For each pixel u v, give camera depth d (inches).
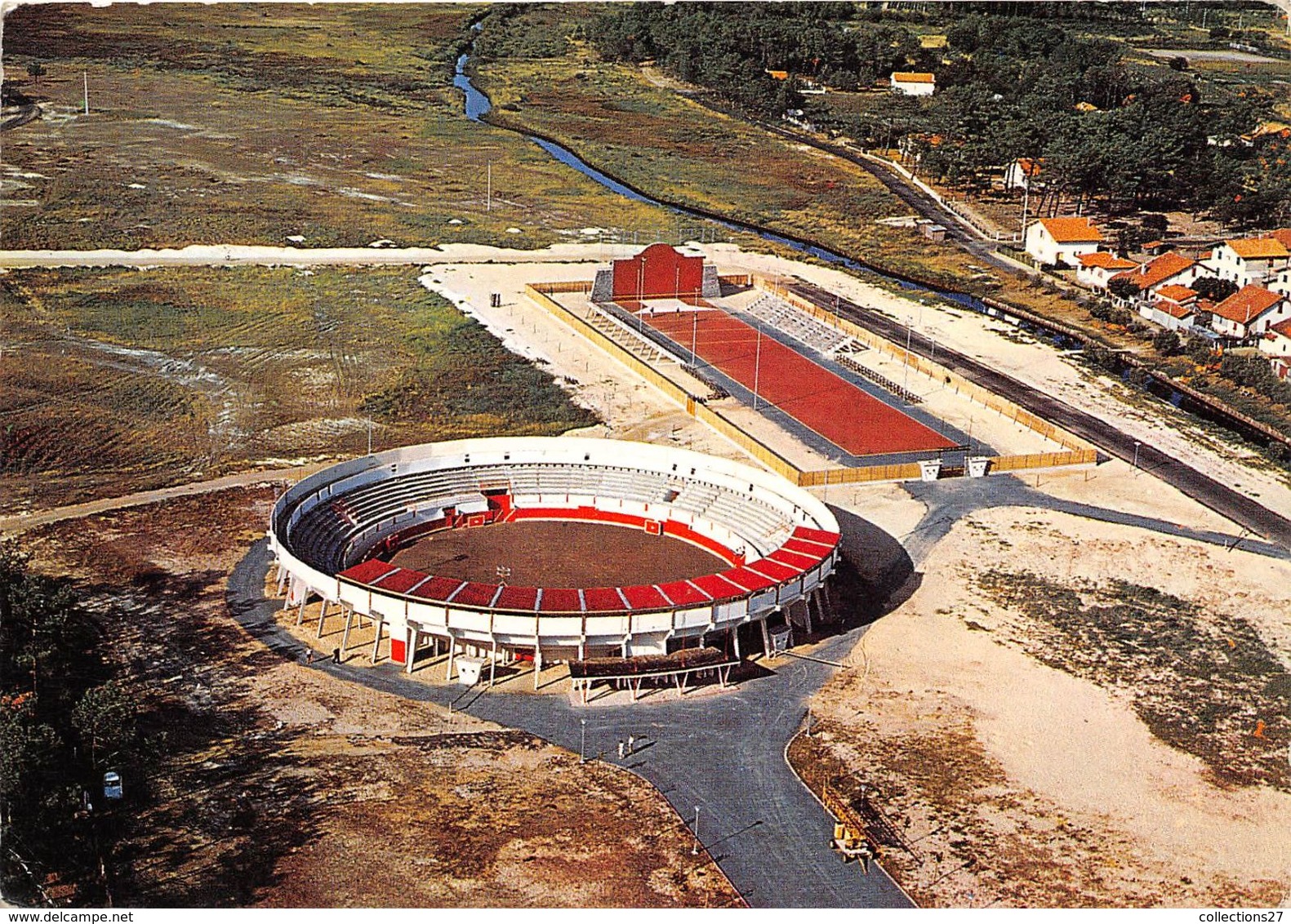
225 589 4702.3
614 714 3978.8
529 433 6343.5
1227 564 5103.3
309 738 3789.4
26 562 4399.6
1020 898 3154.5
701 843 3346.5
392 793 3523.6
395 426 6437.0
